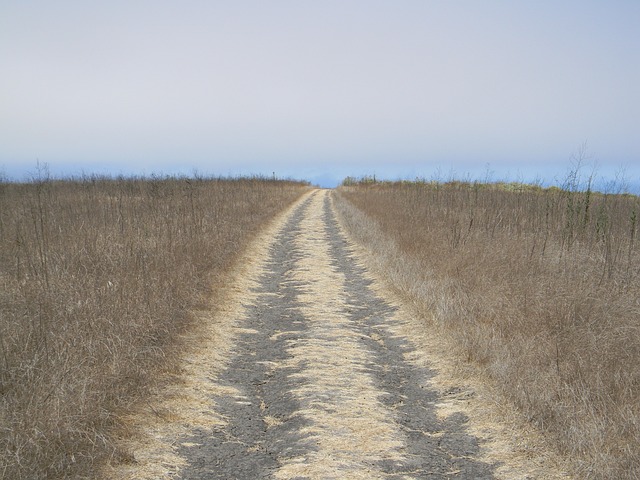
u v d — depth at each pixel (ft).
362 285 40.24
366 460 15.87
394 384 22.34
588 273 30.53
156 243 36.04
